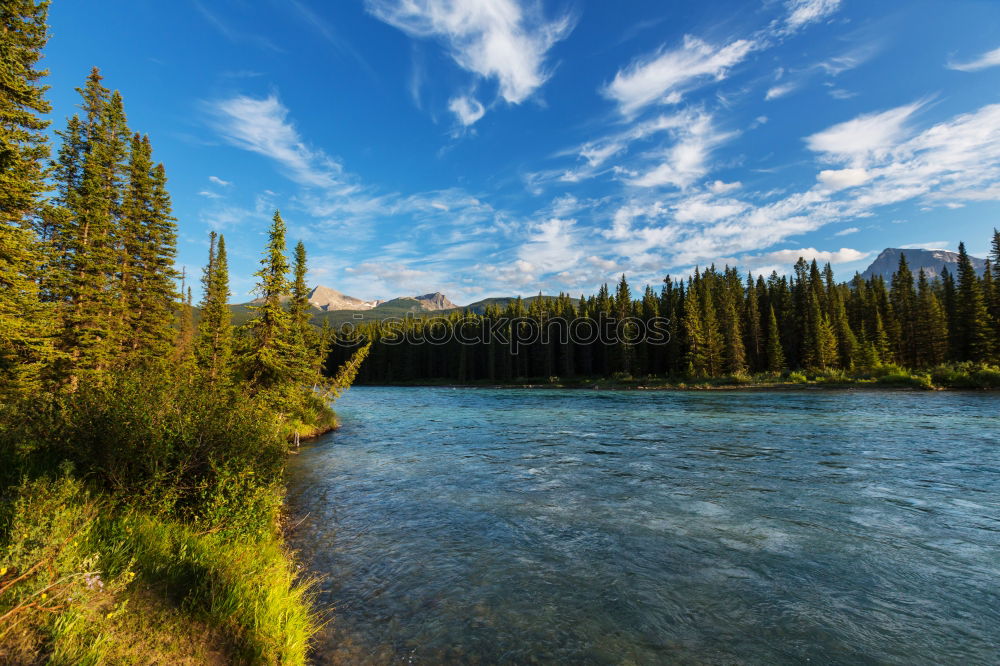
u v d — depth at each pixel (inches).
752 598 259.9
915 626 230.5
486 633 224.2
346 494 494.6
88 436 288.7
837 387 2370.8
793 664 200.8
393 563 311.4
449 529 380.8
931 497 454.6
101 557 186.5
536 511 427.2
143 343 1133.7
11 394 510.6
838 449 717.3
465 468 626.5
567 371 3693.4
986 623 232.4
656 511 421.7
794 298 3695.9
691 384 2837.1
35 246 636.1
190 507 287.0
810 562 307.0
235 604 190.7
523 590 271.0
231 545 266.4
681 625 232.7
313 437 974.4
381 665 196.4
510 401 2052.2
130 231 1111.0
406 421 1286.9
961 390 2039.9
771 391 2393.0
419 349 4798.2
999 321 2475.4
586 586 276.1
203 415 341.4
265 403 744.3
